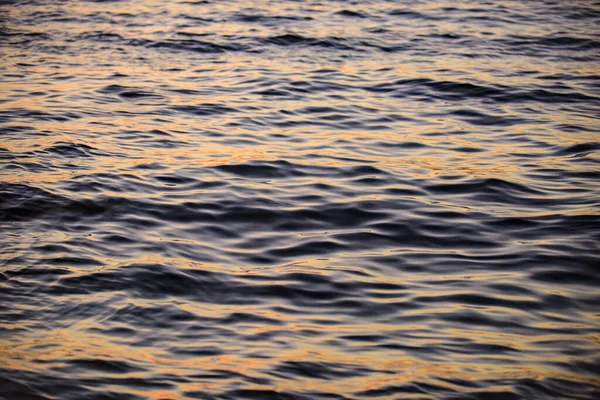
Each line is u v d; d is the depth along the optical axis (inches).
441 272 320.2
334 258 331.9
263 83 575.8
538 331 275.9
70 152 440.1
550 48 686.5
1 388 237.0
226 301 295.7
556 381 246.8
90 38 693.9
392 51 665.0
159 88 562.9
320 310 290.7
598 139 472.7
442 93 559.8
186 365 252.8
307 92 557.9
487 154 450.6
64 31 716.7
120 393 237.0
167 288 303.1
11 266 313.3
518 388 242.5
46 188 388.2
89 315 282.2
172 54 650.8
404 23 755.4
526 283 309.7
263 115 510.6
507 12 805.9
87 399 233.5
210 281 309.7
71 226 353.4
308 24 740.7
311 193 394.3
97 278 307.0
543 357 259.9
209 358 257.3
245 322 280.8
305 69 611.5
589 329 276.8
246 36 697.6
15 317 279.0
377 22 756.6
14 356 254.1
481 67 622.2
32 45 673.6
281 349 263.4
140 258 324.8
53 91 553.6
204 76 593.3
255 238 349.7
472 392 240.4
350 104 534.6
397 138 474.9
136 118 502.0
